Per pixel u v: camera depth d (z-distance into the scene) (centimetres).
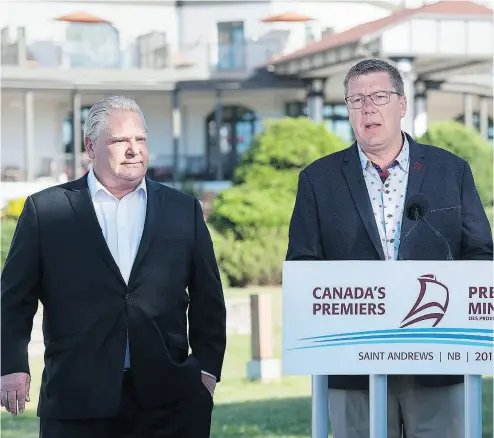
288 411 1052
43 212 515
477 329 475
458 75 4084
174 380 513
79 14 4075
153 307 509
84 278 508
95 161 517
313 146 2695
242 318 1683
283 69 4050
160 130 4344
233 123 4316
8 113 4166
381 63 530
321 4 4225
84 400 500
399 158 535
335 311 475
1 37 4038
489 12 3456
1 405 520
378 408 480
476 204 540
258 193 2534
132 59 4150
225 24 4294
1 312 514
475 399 483
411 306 474
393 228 530
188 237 524
